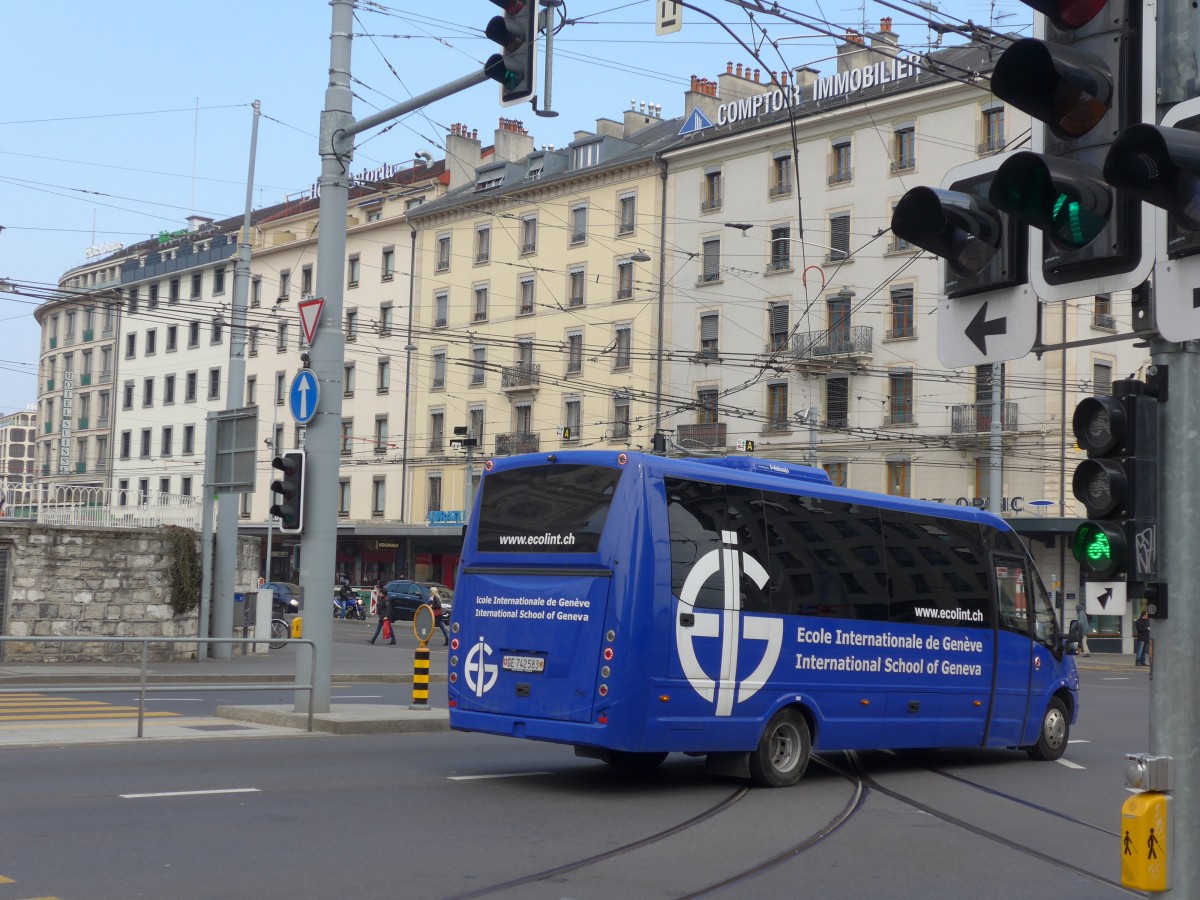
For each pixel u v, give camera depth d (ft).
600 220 186.70
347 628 178.70
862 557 43.70
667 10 61.52
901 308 153.17
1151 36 16.25
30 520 93.04
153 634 90.12
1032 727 49.32
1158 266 15.90
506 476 40.65
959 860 29.50
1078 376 143.33
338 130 52.65
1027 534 144.97
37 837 27.58
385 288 221.87
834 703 41.81
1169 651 16.26
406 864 26.43
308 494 51.44
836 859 29.04
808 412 154.61
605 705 36.52
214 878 24.44
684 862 27.94
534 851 28.45
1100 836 33.53
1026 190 16.43
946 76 53.72
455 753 45.83
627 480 37.58
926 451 150.82
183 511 96.99
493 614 39.75
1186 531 16.28
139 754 41.68
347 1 53.57
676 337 175.32
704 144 172.65
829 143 160.25
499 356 200.03
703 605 38.22
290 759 41.78
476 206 205.98
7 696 62.34
